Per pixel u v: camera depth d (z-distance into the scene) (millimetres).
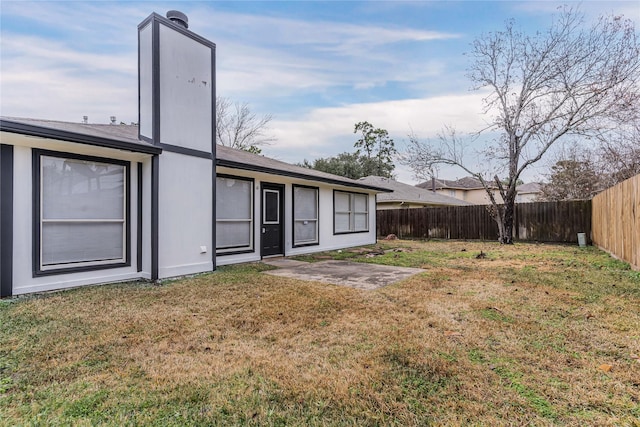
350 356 2809
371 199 13984
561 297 4562
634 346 2949
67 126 5711
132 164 5992
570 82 11219
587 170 17344
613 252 8555
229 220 7980
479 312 3947
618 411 2043
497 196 24188
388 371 2549
